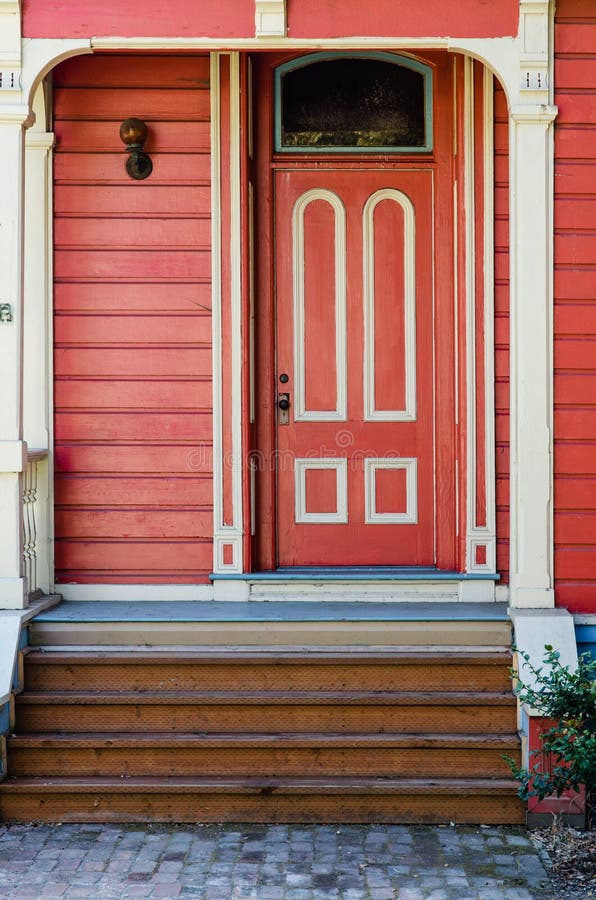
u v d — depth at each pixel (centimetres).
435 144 564
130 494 556
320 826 456
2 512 494
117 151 554
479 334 548
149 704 480
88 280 555
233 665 489
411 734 475
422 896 389
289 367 574
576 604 503
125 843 436
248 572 554
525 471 500
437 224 564
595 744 410
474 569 549
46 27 487
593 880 403
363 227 571
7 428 491
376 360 574
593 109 499
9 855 423
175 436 556
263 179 568
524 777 427
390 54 564
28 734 477
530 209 496
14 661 478
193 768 470
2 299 490
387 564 574
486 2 489
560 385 503
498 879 404
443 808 457
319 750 470
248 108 557
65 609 527
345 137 572
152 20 486
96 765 470
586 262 501
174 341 555
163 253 555
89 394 555
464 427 549
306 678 489
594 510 503
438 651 496
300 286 572
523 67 491
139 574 556
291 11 485
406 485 574
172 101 553
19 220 491
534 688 465
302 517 575
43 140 546
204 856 423
